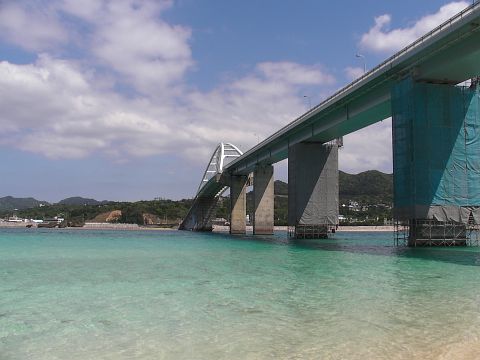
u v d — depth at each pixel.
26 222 190.75
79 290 18.41
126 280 21.28
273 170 85.75
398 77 41.12
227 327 12.10
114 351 10.18
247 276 22.62
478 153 39.47
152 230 136.75
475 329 11.72
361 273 23.66
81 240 65.50
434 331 11.52
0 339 11.24
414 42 36.62
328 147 64.56
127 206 199.38
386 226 151.62
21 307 15.07
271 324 12.39
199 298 16.41
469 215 38.94
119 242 59.75
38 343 10.88
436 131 38.66
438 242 39.84
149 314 13.80
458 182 38.88
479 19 30.44
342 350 9.98
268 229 84.69
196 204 125.12
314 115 55.00
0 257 34.81
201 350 10.16
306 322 12.57
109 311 14.28
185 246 50.16
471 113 39.56
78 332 11.81
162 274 23.62
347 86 47.03
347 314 13.56
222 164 100.00
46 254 37.97
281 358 9.52
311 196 63.66
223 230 133.50
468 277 21.86
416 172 37.94
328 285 19.39
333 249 44.12
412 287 18.75
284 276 22.59
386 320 12.75
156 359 9.60
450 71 36.75
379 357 9.49
